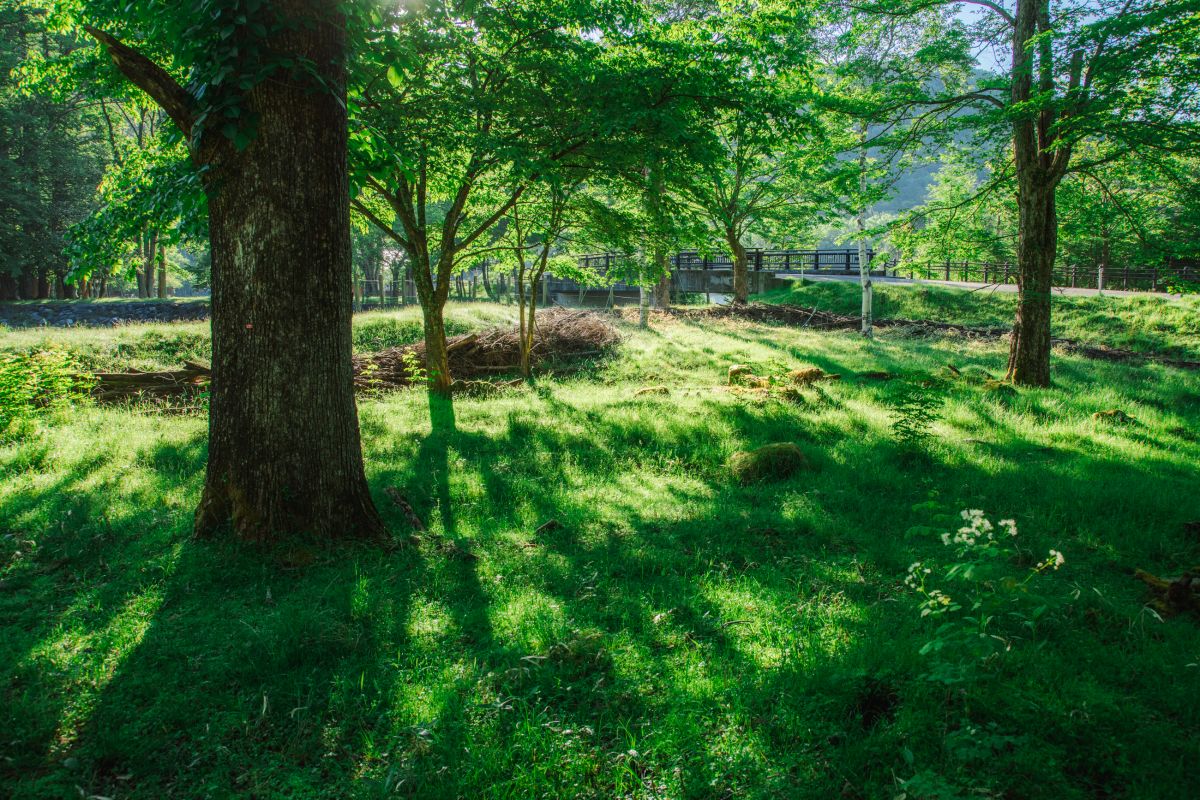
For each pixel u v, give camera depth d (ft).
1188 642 12.18
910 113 46.50
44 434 27.48
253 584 14.42
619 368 50.37
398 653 11.85
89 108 117.70
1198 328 70.64
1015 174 45.62
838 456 25.94
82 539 16.93
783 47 38.01
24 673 11.05
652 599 14.21
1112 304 79.56
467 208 46.91
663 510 20.33
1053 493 21.17
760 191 84.48
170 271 140.05
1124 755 9.04
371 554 16.01
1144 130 35.14
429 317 40.96
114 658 11.69
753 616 13.43
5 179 106.22
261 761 9.34
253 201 15.34
